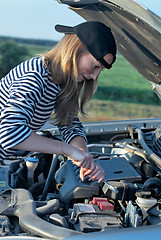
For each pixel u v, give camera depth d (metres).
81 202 2.06
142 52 1.99
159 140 2.38
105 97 20.55
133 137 3.00
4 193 1.91
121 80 26.48
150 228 1.39
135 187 2.01
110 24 2.03
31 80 1.46
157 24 1.54
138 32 1.77
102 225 1.65
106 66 1.52
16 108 1.41
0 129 1.40
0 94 1.62
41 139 1.46
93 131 3.13
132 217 1.73
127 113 16.33
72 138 1.95
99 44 1.47
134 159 2.48
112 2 1.60
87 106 1.92
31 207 1.74
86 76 1.59
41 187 2.49
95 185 2.03
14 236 1.51
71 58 1.52
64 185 2.09
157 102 19.70
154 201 1.86
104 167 2.24
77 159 1.51
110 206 1.82
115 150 2.73
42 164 2.67
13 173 2.33
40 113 1.64
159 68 2.01
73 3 1.94
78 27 1.50
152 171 2.39
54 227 1.55
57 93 1.63
